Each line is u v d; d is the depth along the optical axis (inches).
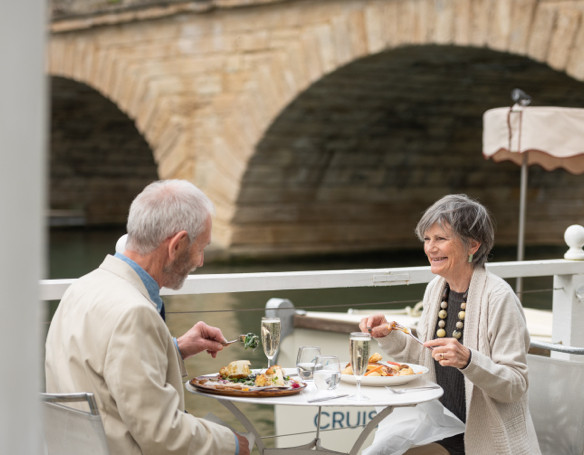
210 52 635.5
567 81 623.2
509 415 103.7
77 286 86.3
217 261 685.9
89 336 80.3
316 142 705.0
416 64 560.1
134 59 683.4
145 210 87.0
